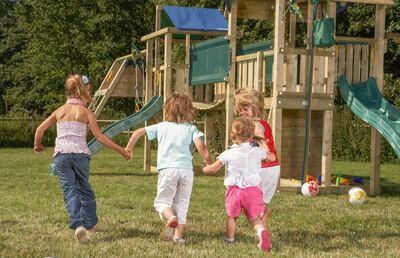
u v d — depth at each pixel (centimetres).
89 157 680
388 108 1230
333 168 1945
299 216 877
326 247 657
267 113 1370
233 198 642
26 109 5497
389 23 2822
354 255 616
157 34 1631
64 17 4041
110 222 775
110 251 604
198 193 1130
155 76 1683
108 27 4025
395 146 1109
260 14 1457
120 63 1950
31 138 2914
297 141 1373
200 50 1524
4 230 714
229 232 655
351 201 1041
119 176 1492
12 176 1427
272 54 1257
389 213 932
